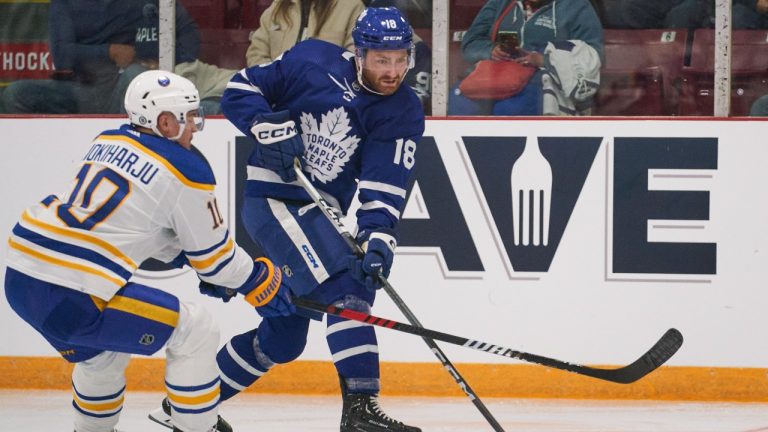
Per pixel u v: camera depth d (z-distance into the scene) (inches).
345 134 371.2
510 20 538.9
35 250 325.4
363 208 366.9
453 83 545.6
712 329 518.6
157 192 327.3
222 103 379.6
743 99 535.8
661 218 518.9
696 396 519.8
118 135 337.1
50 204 333.4
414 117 371.2
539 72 540.7
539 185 522.9
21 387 540.4
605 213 520.7
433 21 541.6
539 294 522.9
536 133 522.0
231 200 532.7
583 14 537.6
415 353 527.2
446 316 525.7
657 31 535.2
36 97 557.6
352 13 548.4
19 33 556.7
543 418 484.1
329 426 465.7
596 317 521.7
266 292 352.8
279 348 387.9
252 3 551.2
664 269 518.9
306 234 371.9
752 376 517.0
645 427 466.9
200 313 344.8
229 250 343.3
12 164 542.3
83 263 323.0
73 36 553.9
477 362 526.3
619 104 541.6
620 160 519.8
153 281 533.0
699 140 517.0
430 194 526.6
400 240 527.5
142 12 552.1
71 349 344.5
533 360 363.6
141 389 536.7
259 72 379.6
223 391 398.6
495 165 524.7
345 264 368.2
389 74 358.0
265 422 472.4
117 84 555.5
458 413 492.4
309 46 381.1
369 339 366.9
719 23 530.9
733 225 516.7
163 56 553.0
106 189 327.3
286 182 374.6
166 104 335.0
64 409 495.5
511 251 523.8
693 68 535.2
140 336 332.2
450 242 525.7
